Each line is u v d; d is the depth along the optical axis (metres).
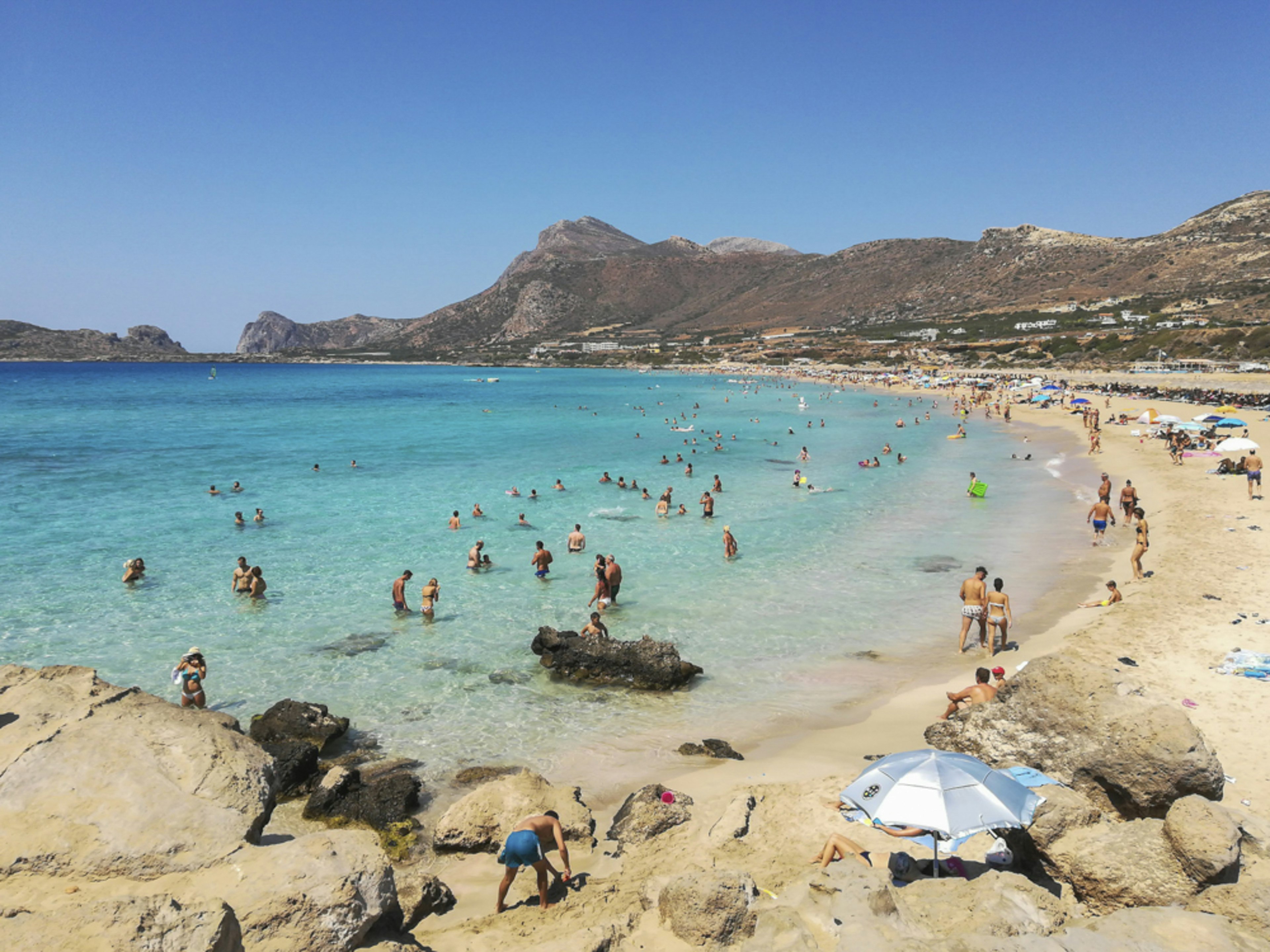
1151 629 15.48
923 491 36.34
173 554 24.61
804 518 30.45
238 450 51.28
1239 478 32.22
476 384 162.12
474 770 11.95
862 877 6.94
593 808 10.78
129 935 5.13
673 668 15.08
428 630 18.25
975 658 16.00
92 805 7.38
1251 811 8.94
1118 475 36.78
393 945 6.45
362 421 75.31
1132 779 8.48
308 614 19.31
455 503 33.31
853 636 17.69
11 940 5.04
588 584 21.73
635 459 48.44
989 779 7.54
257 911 6.24
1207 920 6.06
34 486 36.28
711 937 6.77
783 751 12.33
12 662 15.98
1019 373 125.19
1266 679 12.72
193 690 14.10
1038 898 6.91
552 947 6.59
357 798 10.80
